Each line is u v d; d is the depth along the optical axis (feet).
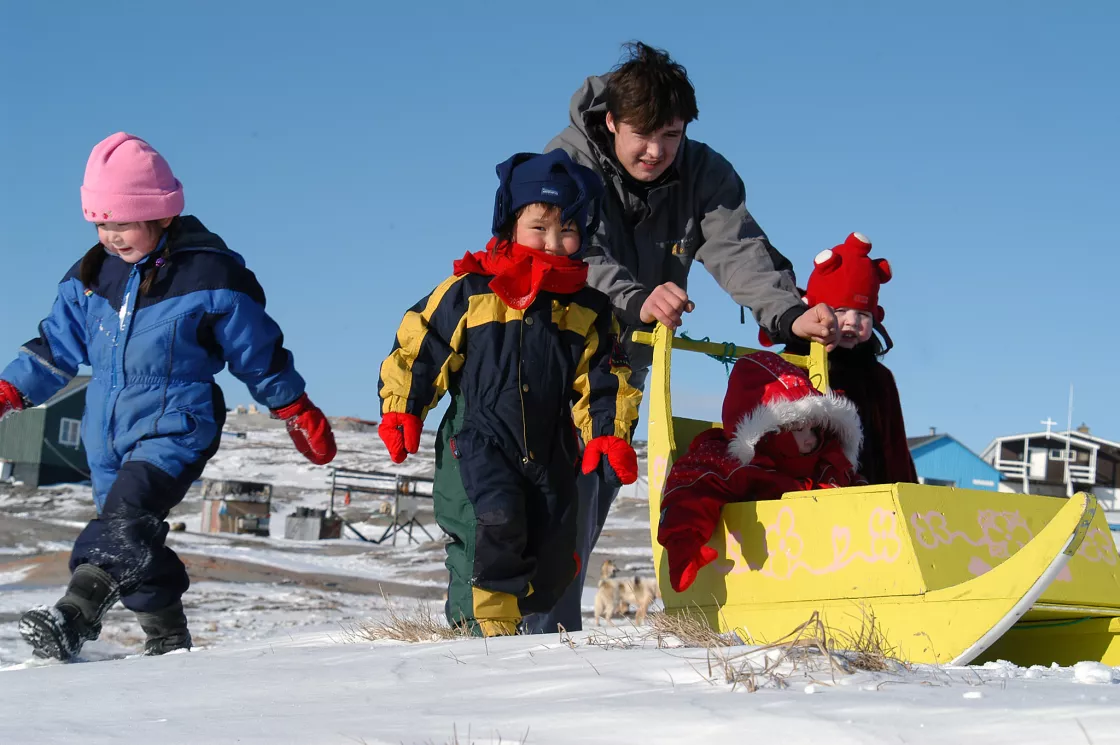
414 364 14.42
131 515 15.40
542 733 6.82
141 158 15.81
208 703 9.15
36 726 8.23
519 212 14.71
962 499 11.80
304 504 150.10
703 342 15.21
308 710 8.38
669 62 16.71
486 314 14.51
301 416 16.67
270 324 16.42
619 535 99.76
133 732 7.76
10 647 20.59
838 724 6.48
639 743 6.46
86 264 16.25
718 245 17.79
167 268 16.02
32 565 45.60
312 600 37.96
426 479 129.70
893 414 17.38
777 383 14.01
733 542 12.78
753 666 8.62
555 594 14.75
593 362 14.78
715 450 13.41
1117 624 11.87
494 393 14.35
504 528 13.85
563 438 14.67
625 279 16.11
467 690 8.80
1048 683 8.07
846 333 16.93
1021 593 10.27
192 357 16.06
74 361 16.80
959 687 7.80
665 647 10.59
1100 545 12.34
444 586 56.95
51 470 164.96
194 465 15.93
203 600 36.76
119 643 24.36
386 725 7.37
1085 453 155.12
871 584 11.39
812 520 12.02
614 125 16.93
